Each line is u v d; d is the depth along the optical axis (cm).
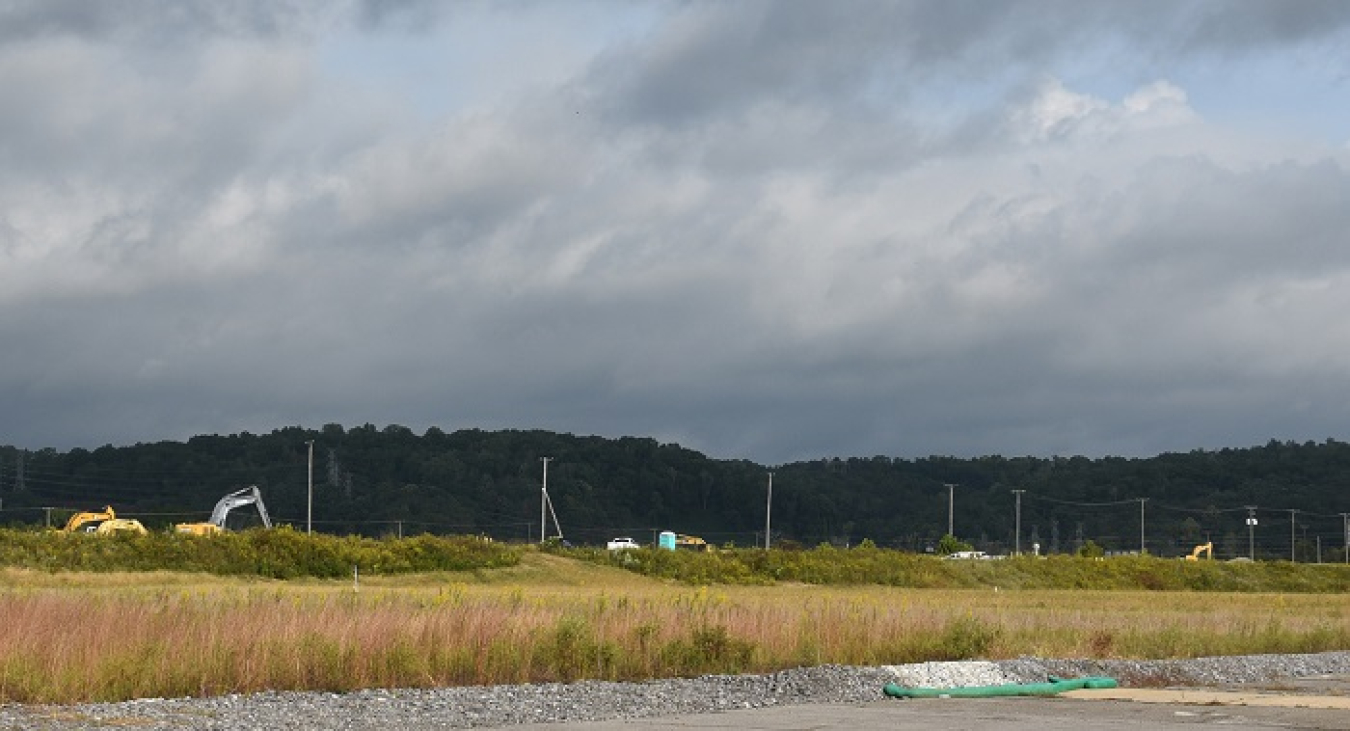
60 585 5575
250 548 7331
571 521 18750
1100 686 2567
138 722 1902
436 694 2289
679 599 3884
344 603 3078
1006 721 2022
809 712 2152
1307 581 10669
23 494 17138
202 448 18825
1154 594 8219
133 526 7631
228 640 2386
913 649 3070
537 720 2022
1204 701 2339
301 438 19262
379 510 17825
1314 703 2303
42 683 2130
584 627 2720
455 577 7600
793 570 8881
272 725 1916
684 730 1903
